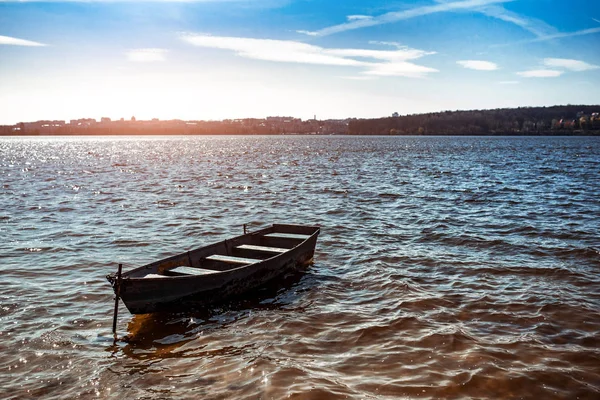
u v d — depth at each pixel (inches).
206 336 385.4
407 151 3895.2
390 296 478.3
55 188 1444.4
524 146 4862.2
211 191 1364.4
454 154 3390.7
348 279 540.1
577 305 442.6
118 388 305.0
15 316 425.7
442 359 338.6
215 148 4916.3
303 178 1726.1
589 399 287.3
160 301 404.8
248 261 487.5
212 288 438.3
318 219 925.8
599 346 356.8
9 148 5216.5
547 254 634.8
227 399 289.1
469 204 1095.0
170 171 2071.9
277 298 475.8
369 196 1241.4
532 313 425.4
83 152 4183.1
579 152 3607.3
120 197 1238.3
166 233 803.4
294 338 379.6
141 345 369.1
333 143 6392.7
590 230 778.2
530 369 322.0
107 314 433.1
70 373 324.8
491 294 478.0
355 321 413.4
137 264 610.5
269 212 1010.7
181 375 320.8
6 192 1344.7
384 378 313.1
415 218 919.0
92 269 582.2
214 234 800.3
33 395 297.1
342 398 288.2
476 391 295.6
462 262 600.7
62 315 429.7
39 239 745.0
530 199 1163.9
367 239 747.4
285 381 309.3
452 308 441.1
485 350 351.3
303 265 583.8
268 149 4495.6
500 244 695.1
